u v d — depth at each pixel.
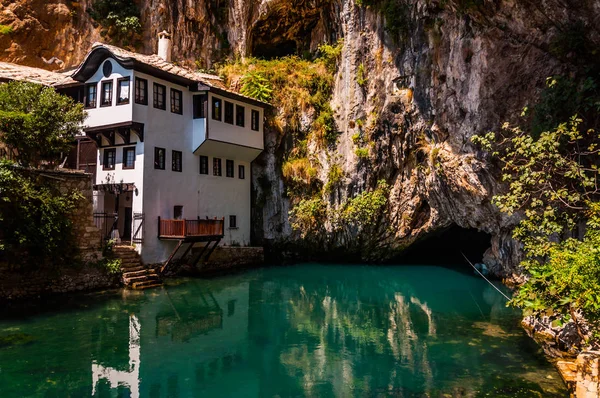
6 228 15.49
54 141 17.83
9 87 17.53
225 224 25.73
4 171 15.32
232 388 9.45
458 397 8.84
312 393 9.20
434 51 19.27
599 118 13.12
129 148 21.45
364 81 24.19
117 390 9.24
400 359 11.09
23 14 30.20
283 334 13.30
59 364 10.60
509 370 10.13
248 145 26.06
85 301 16.50
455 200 19.92
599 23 12.53
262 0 29.59
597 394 7.82
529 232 14.98
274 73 28.08
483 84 16.16
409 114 21.62
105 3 31.19
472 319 14.69
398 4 21.25
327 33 28.47
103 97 21.47
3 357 10.95
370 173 24.42
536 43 14.50
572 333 11.25
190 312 15.58
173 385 9.55
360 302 17.67
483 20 15.80
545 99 13.80
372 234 25.30
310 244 27.48
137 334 12.97
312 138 26.69
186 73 24.36
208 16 32.28
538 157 11.99
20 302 15.89
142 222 20.70
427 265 26.47
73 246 17.56
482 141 13.91
